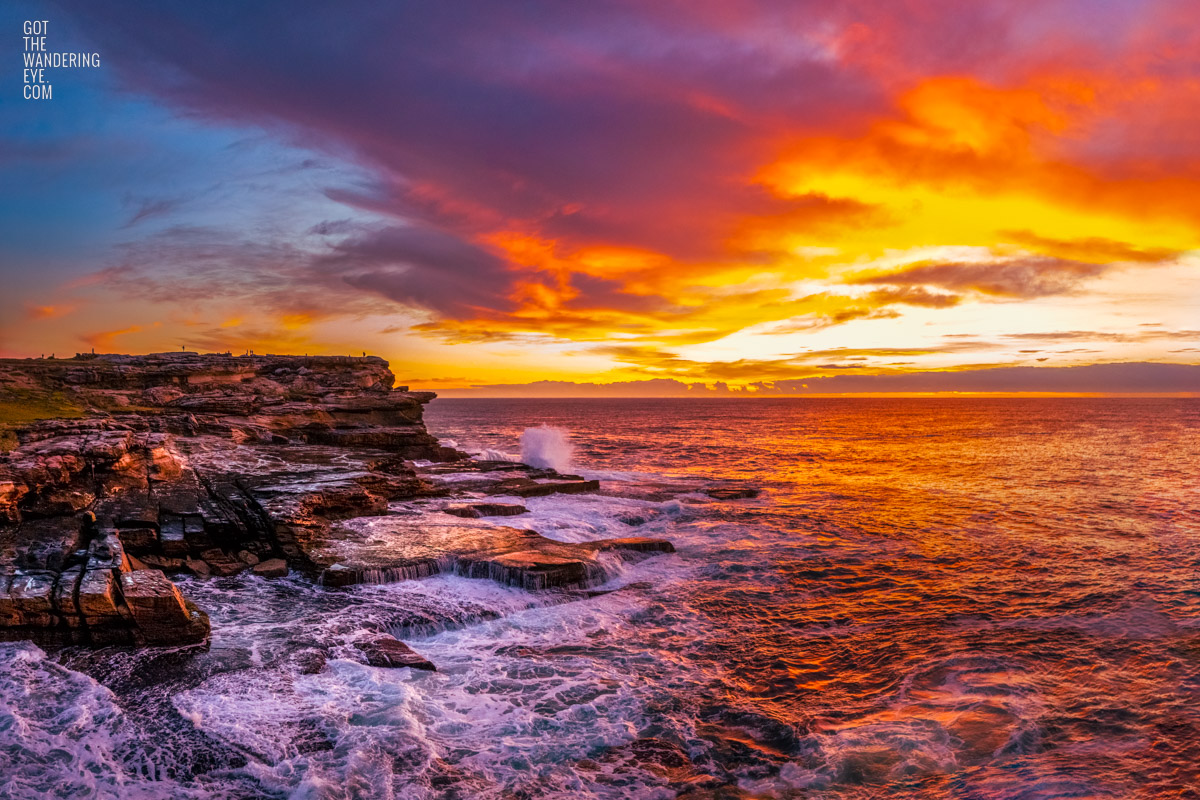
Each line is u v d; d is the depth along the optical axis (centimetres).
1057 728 1282
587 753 1196
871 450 7194
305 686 1370
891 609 1984
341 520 2538
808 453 6862
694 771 1147
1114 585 2188
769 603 2030
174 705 1254
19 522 1942
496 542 2362
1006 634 1777
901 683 1493
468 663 1568
